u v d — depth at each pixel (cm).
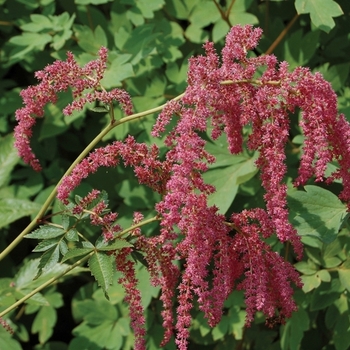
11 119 622
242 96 339
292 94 333
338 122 337
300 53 524
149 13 532
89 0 520
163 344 361
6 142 517
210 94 325
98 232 584
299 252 353
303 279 478
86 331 550
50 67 361
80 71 362
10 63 573
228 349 556
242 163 500
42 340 593
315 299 479
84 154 357
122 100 356
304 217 409
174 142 354
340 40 560
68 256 343
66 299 669
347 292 480
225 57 342
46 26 547
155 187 359
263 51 549
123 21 574
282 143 335
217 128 350
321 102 328
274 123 331
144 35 527
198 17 548
